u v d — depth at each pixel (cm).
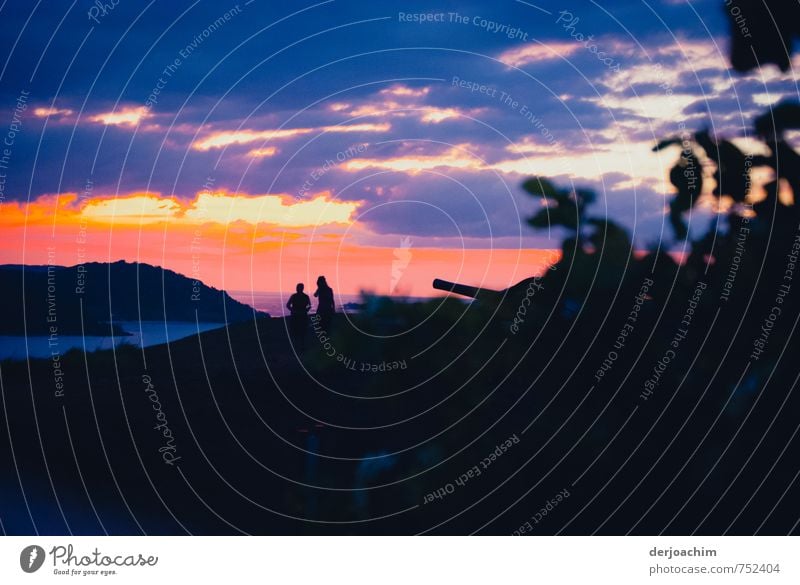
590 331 528
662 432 521
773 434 504
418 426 587
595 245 510
